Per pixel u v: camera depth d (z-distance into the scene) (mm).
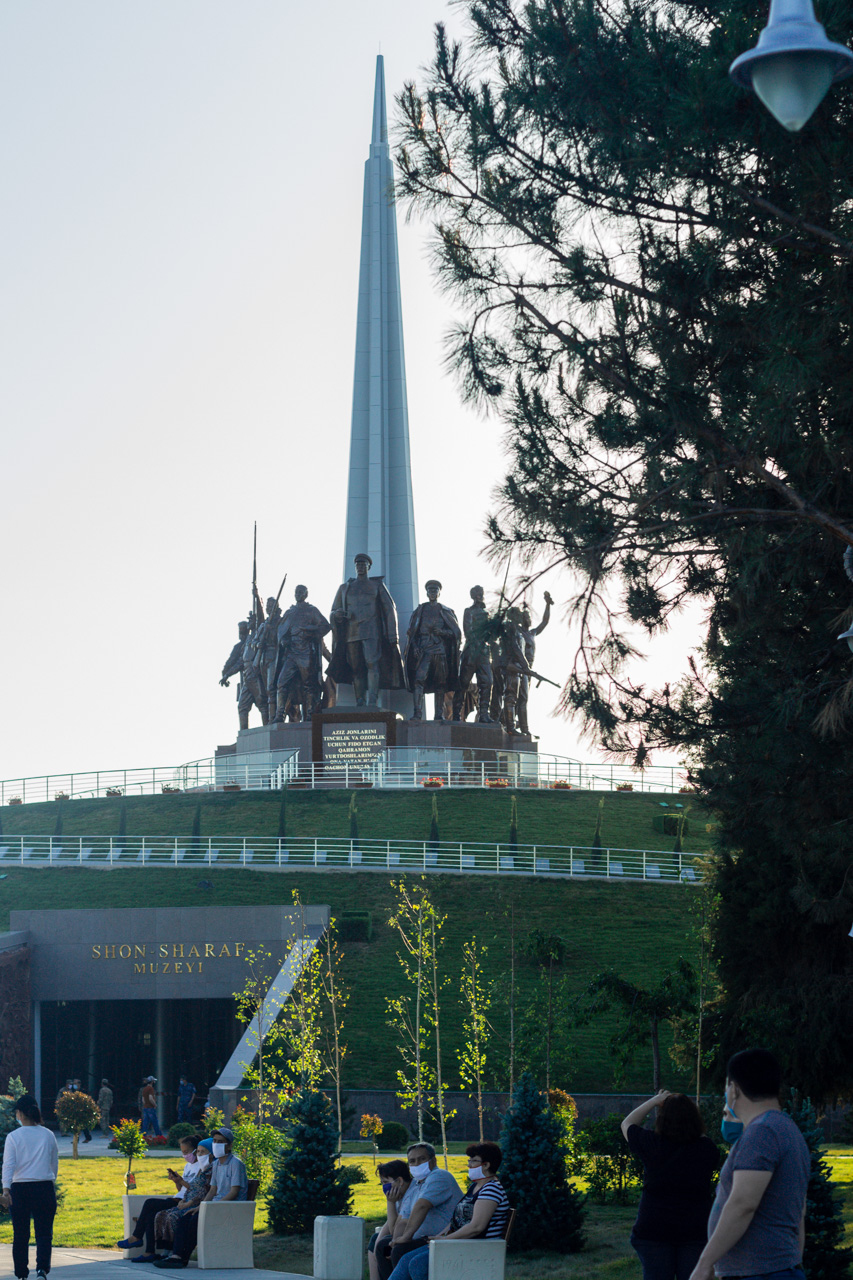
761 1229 7848
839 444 15508
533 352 17344
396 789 87750
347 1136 44906
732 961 35656
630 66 15039
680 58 14906
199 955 61438
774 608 17750
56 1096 62812
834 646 17344
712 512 16234
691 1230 10477
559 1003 43500
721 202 15305
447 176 17312
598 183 16266
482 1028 42500
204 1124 40969
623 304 16328
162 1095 62625
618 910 63906
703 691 18672
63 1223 27500
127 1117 61969
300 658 99875
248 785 93250
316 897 66125
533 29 15859
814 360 14227
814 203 14273
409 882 67250
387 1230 16906
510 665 100625
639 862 72750
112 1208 29984
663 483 16375
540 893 65938
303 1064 40500
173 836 80000
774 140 14328
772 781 18266
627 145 15344
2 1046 59438
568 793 89000
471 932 61344
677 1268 10445
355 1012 52875
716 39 14242
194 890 68000
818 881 24344
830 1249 18672
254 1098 45125
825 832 19641
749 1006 34500
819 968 33781
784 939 34406
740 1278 7852
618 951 58781
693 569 18328
